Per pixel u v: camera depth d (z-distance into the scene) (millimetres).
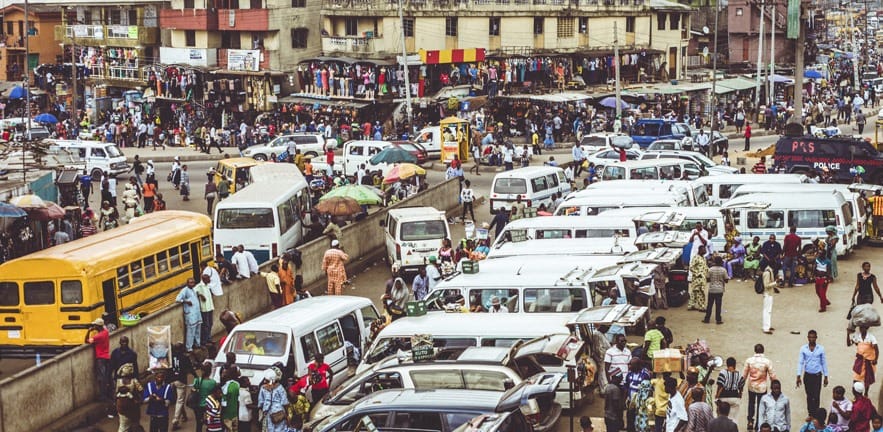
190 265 28953
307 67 70938
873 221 35469
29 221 32469
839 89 91125
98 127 70750
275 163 43781
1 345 24266
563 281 22234
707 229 31531
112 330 22875
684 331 25891
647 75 80750
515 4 73625
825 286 27547
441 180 51531
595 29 78562
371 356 20297
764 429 16453
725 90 78375
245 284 27500
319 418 17984
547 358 19547
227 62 73688
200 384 19156
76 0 87062
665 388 17562
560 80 73812
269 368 19531
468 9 71500
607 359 19812
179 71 74562
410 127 61875
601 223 29594
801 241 31547
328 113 67938
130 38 80438
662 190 35031
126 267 25750
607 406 18359
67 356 20672
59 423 20125
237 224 33469
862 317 20812
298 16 72625
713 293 26297
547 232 29875
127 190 41969
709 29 94938
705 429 16844
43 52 91250
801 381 20938
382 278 33312
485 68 70562
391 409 15672
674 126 58469
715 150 59312
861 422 17141
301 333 20719
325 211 34719
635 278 22766
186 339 24344
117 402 18922
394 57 68750
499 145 60312
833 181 45594
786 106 76375
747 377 19359
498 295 22531
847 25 151375
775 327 26172
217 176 46094
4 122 65625
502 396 15875
